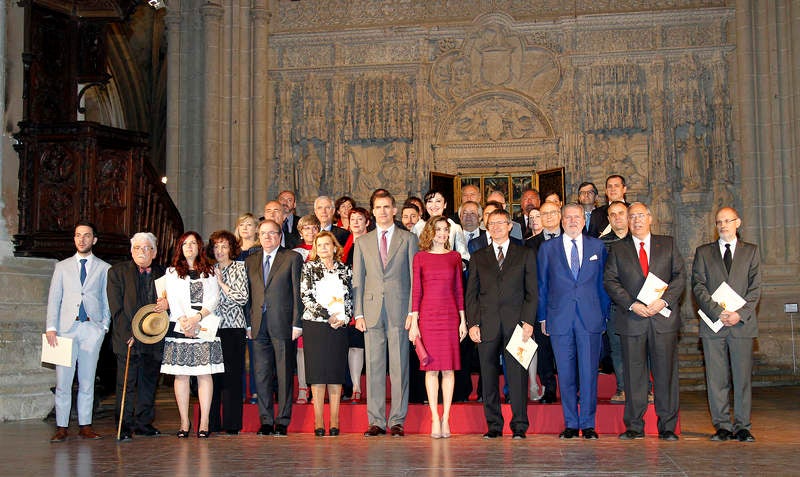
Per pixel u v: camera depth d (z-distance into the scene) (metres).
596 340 7.93
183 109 18.25
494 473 5.98
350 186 18.20
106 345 12.23
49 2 11.77
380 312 8.25
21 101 11.45
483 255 8.18
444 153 18.11
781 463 6.37
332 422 8.28
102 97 20.72
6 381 10.06
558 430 8.31
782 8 16.72
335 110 18.23
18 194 11.16
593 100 17.58
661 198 17.20
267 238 8.46
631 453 6.87
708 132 17.31
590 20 17.62
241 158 18.12
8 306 10.37
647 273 7.90
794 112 16.44
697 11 17.30
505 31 18.03
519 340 7.90
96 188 11.15
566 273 7.99
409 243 8.36
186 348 8.18
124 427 8.22
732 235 7.93
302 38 18.44
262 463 6.50
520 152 17.84
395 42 18.25
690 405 11.51
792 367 15.37
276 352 8.36
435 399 8.05
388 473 6.01
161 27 21.00
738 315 7.67
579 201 10.91
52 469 6.36
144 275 8.48
